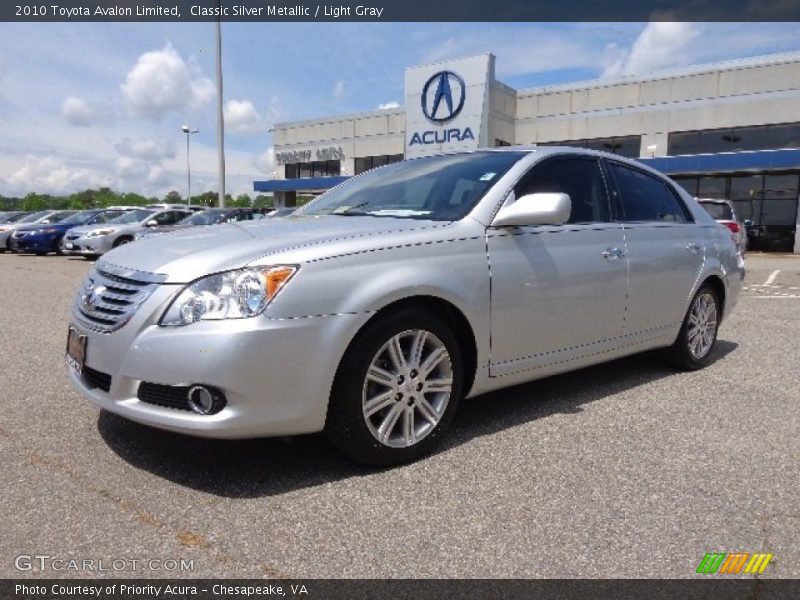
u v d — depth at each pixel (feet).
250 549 7.12
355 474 9.08
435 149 92.58
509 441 10.44
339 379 8.80
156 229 48.26
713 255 15.40
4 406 11.87
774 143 83.25
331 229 9.77
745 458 9.82
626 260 12.71
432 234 9.87
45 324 20.85
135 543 7.19
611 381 14.29
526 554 7.10
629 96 92.32
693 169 81.25
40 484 8.57
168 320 8.30
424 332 9.61
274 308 8.23
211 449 9.85
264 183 119.03
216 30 76.13
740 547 7.30
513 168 11.49
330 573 6.71
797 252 79.97
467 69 88.48
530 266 10.89
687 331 14.84
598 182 12.92
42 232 58.13
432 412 9.86
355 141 114.11
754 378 14.65
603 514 8.00
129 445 9.96
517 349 10.89
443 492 8.55
